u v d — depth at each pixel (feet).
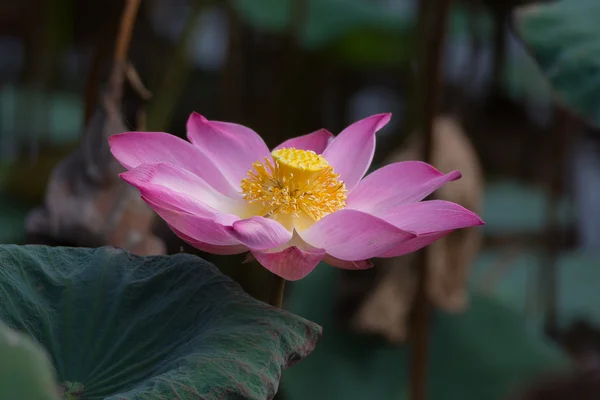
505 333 5.44
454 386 5.27
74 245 4.01
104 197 4.02
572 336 7.21
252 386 3.18
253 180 3.68
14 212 6.33
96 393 3.28
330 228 3.43
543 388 4.56
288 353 3.27
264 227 3.36
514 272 7.16
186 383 3.16
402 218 3.48
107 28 4.12
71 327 3.37
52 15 7.58
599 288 6.96
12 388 2.86
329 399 5.12
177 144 3.59
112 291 3.43
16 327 3.33
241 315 3.32
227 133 3.74
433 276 5.26
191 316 3.37
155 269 3.46
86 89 4.17
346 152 3.77
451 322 5.40
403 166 3.65
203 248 3.43
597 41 4.31
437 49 4.55
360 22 7.06
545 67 4.30
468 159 5.27
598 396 4.51
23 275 3.41
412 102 5.98
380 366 5.24
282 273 3.37
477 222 3.42
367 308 5.24
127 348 3.35
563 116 6.77
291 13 6.54
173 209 3.38
